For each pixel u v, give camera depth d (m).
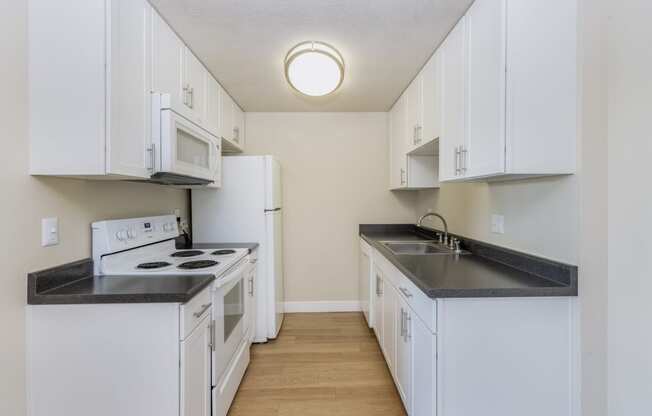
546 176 1.43
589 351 1.26
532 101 1.28
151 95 1.58
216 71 2.38
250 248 2.41
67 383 1.27
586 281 1.25
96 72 1.25
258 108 3.25
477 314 1.28
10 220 1.18
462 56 1.64
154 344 1.28
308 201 3.44
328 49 2.05
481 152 1.44
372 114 3.42
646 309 1.11
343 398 1.96
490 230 1.90
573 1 1.28
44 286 1.29
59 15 1.24
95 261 1.57
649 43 1.09
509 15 1.28
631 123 1.16
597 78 1.24
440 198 2.73
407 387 1.66
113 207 1.75
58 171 1.25
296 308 3.43
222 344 1.73
